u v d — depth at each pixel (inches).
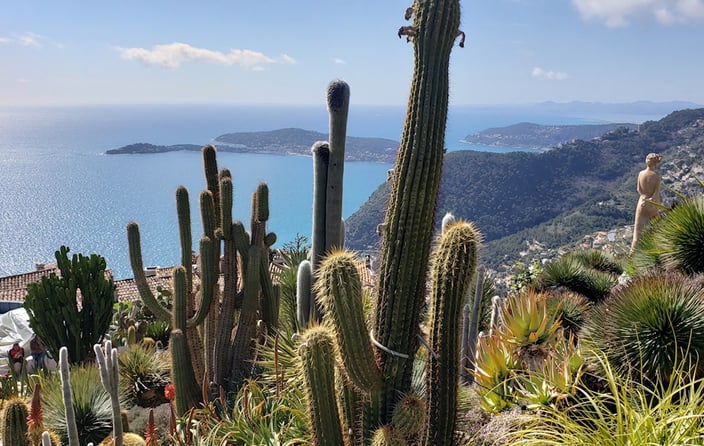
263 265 300.7
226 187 290.4
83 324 388.5
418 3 129.8
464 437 163.6
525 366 196.9
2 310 846.5
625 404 136.4
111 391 165.2
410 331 136.0
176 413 264.7
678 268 263.9
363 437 137.6
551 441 134.1
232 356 297.7
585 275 354.9
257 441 185.2
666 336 176.4
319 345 123.0
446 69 131.2
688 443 124.7
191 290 296.4
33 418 155.2
